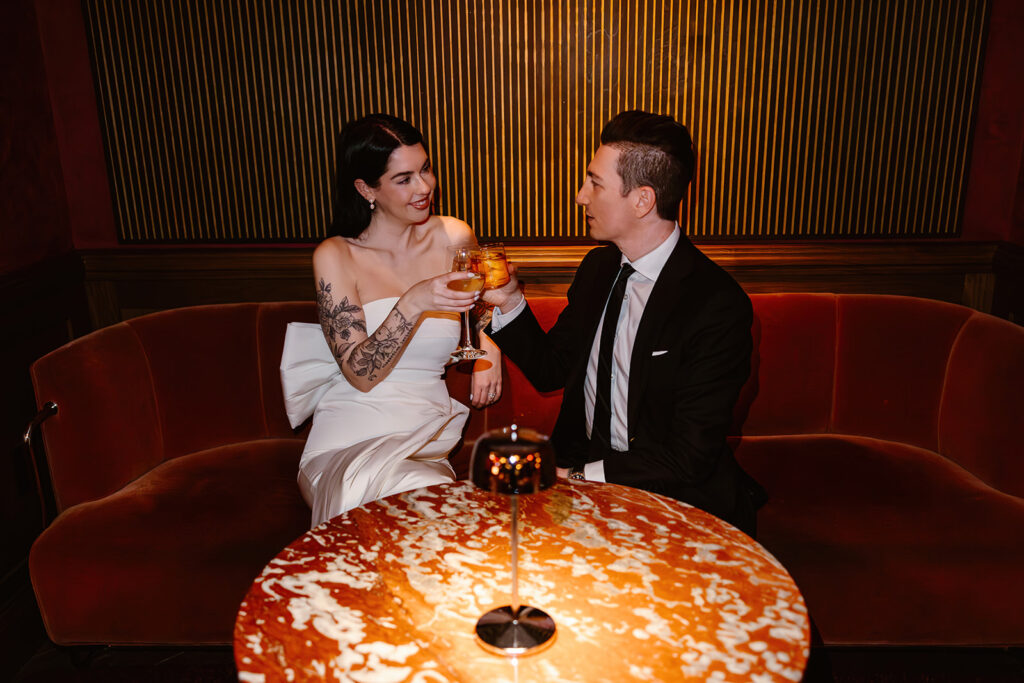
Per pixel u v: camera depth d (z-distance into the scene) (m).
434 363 2.53
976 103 2.90
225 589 2.17
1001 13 2.83
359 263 2.45
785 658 1.24
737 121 2.94
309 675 1.22
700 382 2.02
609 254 2.38
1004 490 2.39
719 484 2.08
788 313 2.78
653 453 2.03
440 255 2.55
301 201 3.06
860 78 2.88
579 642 1.28
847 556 2.16
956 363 2.60
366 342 2.27
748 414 2.84
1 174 2.64
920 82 2.88
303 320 2.79
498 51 2.88
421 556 1.53
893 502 2.36
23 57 2.78
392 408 2.43
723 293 2.03
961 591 2.14
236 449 2.78
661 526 1.63
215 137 2.98
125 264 3.07
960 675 2.35
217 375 2.76
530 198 3.04
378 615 1.36
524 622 1.31
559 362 2.43
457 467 2.62
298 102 2.95
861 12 2.82
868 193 3.00
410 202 2.33
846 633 2.20
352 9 2.85
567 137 2.96
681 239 2.16
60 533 2.25
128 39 2.88
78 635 2.26
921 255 3.01
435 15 2.85
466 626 1.33
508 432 1.31
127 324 2.64
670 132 1.99
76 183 3.04
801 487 2.46
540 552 1.53
